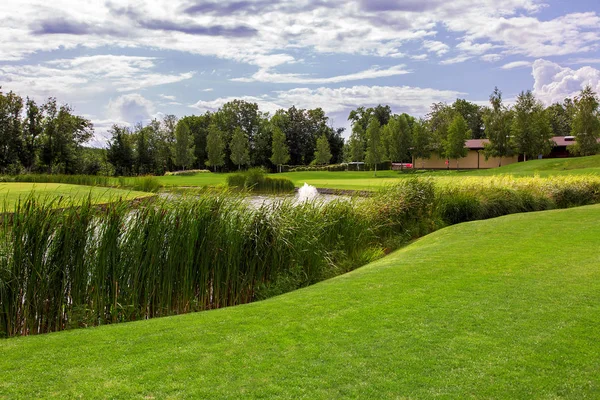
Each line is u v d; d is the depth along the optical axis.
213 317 5.07
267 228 7.58
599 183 18.59
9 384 3.50
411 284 6.13
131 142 55.56
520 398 3.29
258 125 80.56
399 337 4.32
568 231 9.83
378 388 3.43
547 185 17.75
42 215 5.65
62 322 5.78
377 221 11.69
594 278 6.14
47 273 5.64
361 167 64.88
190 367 3.78
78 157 51.00
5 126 47.28
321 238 9.09
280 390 3.40
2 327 5.45
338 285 6.27
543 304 5.16
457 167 56.66
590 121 46.94
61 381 3.55
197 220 6.66
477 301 5.31
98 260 5.85
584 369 3.69
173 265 6.36
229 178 28.27
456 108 84.75
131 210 6.51
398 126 59.75
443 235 10.55
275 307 5.35
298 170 65.75
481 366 3.74
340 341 4.26
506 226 10.83
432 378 3.56
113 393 3.37
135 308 6.11
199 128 75.56
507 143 51.72
